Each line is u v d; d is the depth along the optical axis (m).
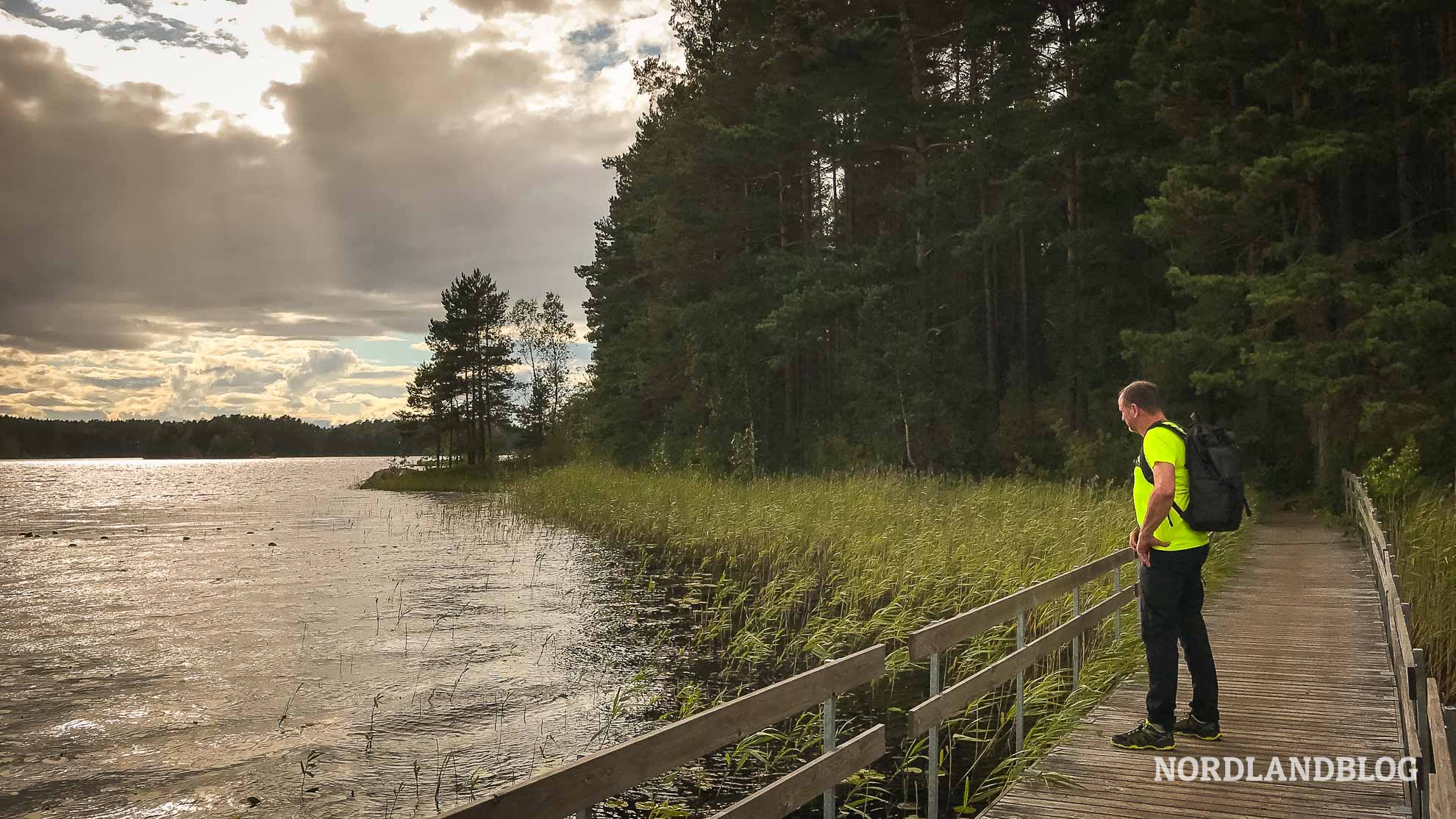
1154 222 24.38
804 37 35.31
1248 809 5.05
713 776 7.63
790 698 3.92
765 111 37.06
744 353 39.06
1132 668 8.63
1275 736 6.36
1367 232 30.05
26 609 16.22
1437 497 18.72
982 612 6.11
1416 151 28.50
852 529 20.05
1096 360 34.41
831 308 33.88
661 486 31.41
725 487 29.92
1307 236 24.95
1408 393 21.36
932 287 37.28
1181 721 6.34
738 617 14.58
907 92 36.47
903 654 11.27
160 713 9.95
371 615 15.23
